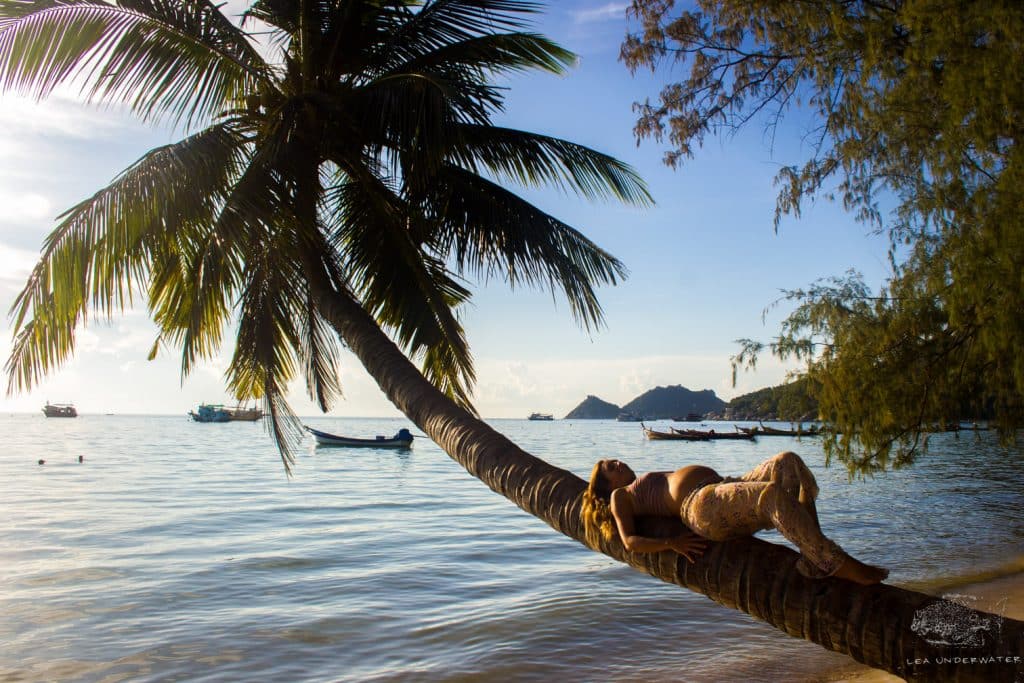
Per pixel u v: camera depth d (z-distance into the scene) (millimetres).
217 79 9023
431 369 9305
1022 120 8086
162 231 7184
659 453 66938
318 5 8547
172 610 12195
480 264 9500
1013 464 50594
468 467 5379
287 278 7812
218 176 7531
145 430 119688
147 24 8406
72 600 12742
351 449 65188
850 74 10320
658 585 13984
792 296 10555
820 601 3184
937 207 9242
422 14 8898
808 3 10219
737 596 3398
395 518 23109
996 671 2818
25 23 8000
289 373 8273
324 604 12594
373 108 8297
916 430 9984
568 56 9367
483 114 7566
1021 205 7969
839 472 41406
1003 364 9094
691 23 11727
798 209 11648
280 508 25281
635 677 9242
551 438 109125
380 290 9219
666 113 12352
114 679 9180
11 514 23234
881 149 10641
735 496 3383
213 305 8125
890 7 10062
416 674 9406
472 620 11664
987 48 8297
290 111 7957
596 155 9758
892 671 3025
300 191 8070
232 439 87500
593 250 9594
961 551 17188
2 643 10469
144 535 19453
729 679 9109
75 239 6957
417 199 9180
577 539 4383
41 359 7074
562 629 11195
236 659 9930
